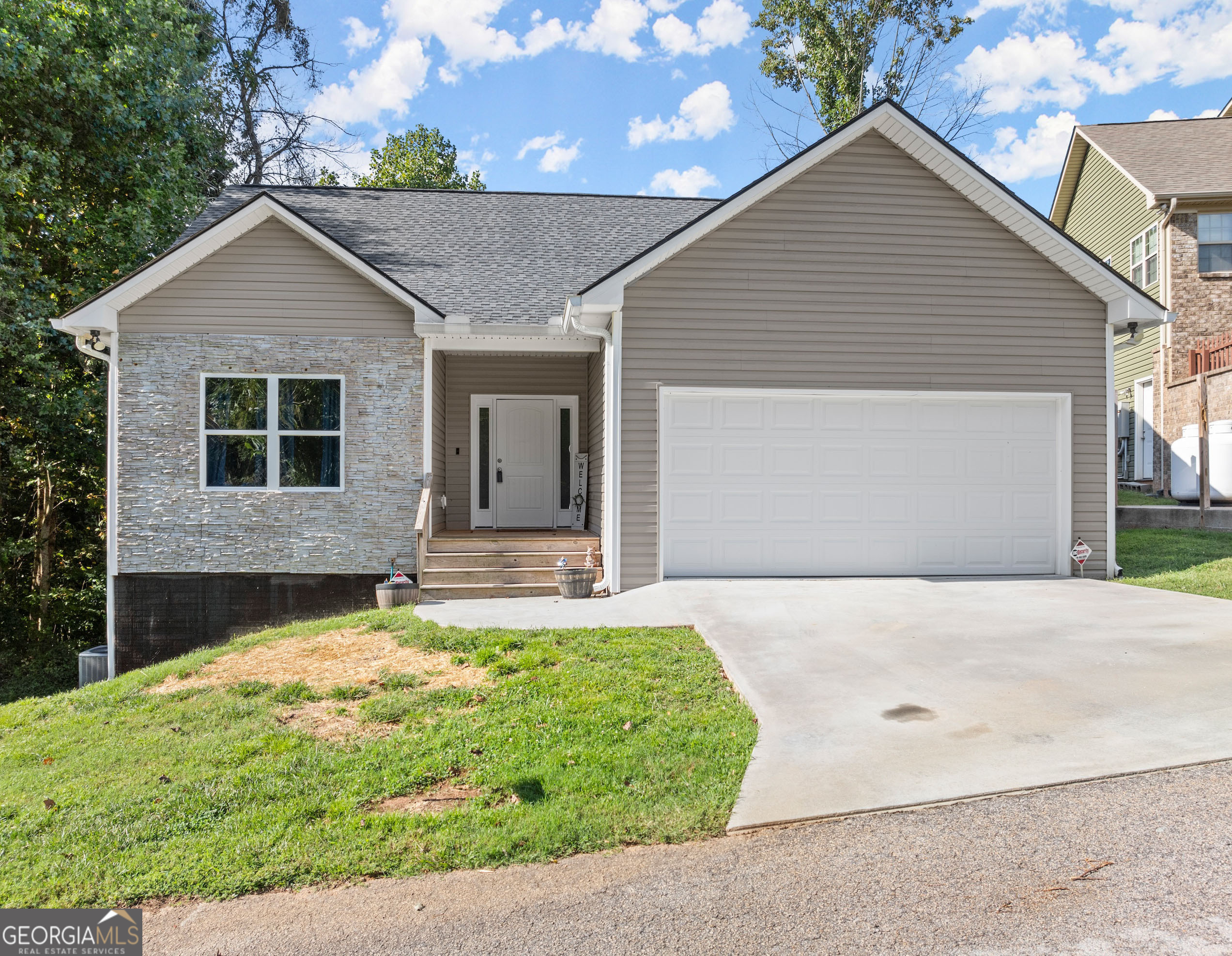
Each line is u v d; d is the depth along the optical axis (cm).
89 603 1619
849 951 303
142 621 1054
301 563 1071
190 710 618
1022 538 1093
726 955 305
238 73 2562
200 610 1060
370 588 1083
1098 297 1091
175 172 1652
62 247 1557
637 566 1023
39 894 369
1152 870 349
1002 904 329
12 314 1346
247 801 455
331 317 1077
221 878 378
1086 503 1092
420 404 1091
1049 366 1086
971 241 1070
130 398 1048
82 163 1529
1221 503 1444
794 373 1042
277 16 2623
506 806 438
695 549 1042
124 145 1588
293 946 327
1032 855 367
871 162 1052
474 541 1101
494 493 1366
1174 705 538
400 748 516
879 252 1055
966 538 1085
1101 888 337
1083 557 1069
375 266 1082
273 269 1070
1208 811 399
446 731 540
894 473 1073
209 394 1065
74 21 1457
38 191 1446
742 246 1034
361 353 1082
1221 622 756
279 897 365
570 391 1382
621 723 548
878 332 1055
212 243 1045
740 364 1035
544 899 353
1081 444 1092
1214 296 1750
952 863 363
